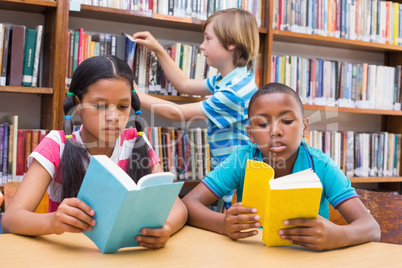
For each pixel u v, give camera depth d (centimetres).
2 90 181
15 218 84
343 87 258
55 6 189
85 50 198
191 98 221
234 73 184
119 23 230
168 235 77
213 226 94
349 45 272
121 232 70
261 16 233
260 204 84
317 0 248
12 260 67
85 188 71
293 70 244
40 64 210
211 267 66
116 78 95
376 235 90
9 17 205
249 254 75
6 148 185
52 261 67
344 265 69
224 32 182
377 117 298
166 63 209
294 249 79
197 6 221
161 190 69
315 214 78
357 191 128
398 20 276
